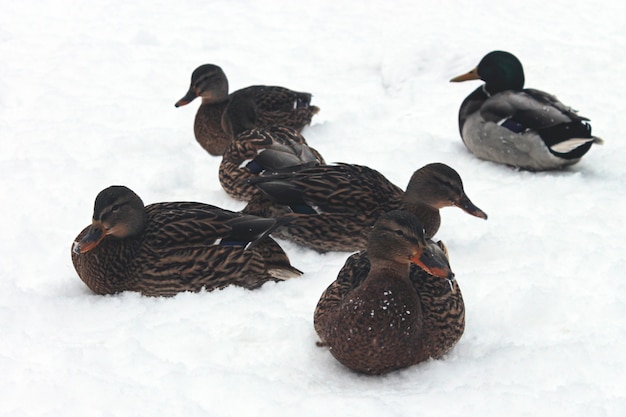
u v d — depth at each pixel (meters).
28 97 15.61
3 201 11.32
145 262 8.85
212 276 8.91
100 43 18.27
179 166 12.54
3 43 18.25
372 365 7.25
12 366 7.36
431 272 7.21
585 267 9.24
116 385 7.05
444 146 13.59
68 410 6.76
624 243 9.87
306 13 19.98
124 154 13.20
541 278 8.98
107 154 13.12
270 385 7.03
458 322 7.62
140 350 7.59
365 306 7.13
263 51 18.06
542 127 12.38
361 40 18.39
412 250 7.20
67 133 13.84
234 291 8.84
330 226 10.15
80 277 9.05
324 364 7.53
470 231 10.48
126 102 15.48
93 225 8.76
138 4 20.75
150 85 16.34
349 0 20.66
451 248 10.01
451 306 7.57
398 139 13.73
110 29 19.20
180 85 16.44
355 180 10.34
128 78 16.61
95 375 7.21
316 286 8.95
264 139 11.72
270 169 11.33
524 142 12.49
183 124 14.84
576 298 8.55
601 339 7.75
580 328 8.05
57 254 9.94
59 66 17.05
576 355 7.42
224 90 14.19
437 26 18.75
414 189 10.25
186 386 7.04
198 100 15.83
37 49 17.97
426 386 7.15
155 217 9.12
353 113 14.91
